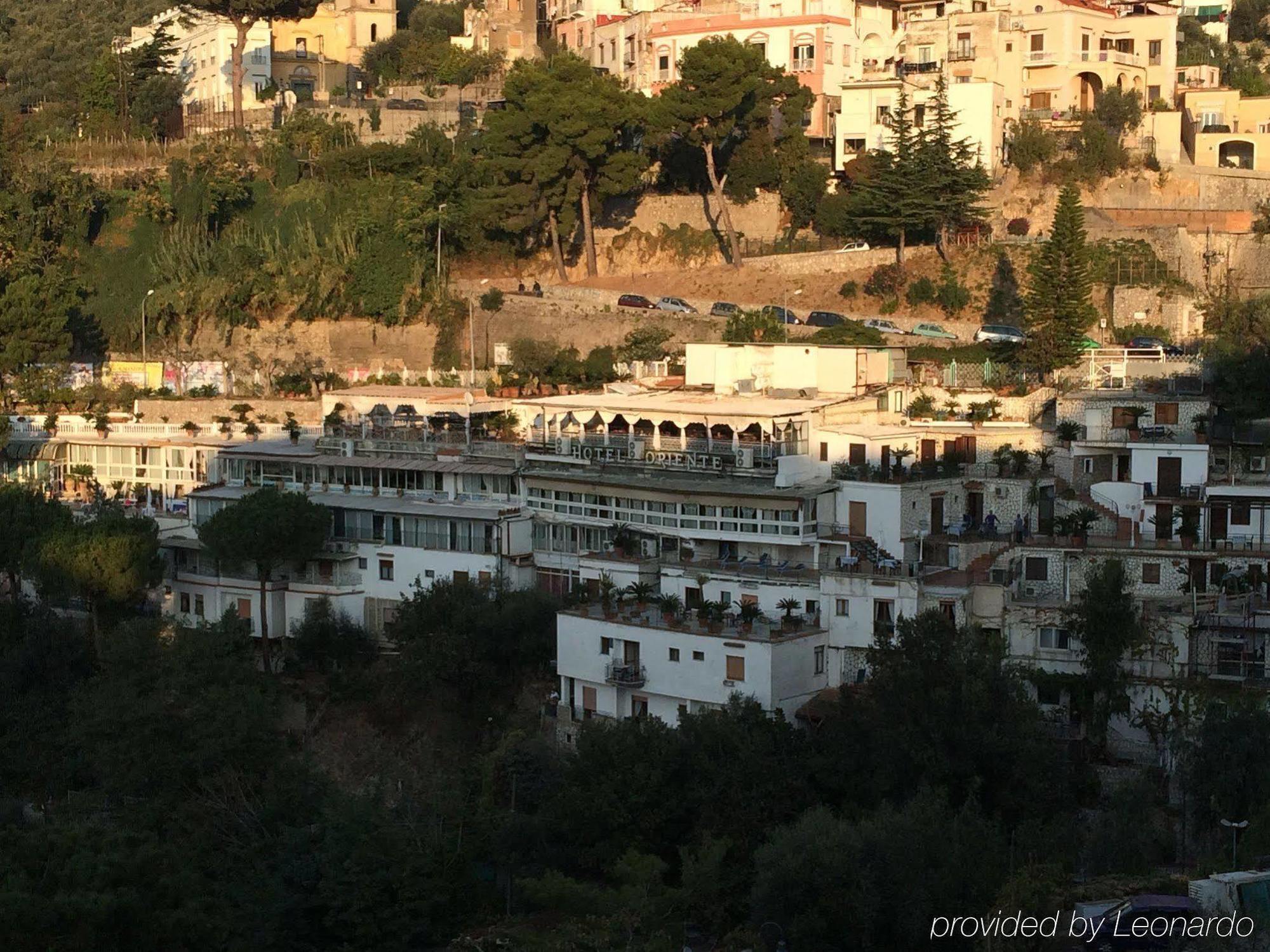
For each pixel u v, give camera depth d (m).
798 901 67.25
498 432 111.56
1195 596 82.81
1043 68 153.50
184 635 91.19
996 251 130.38
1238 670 80.00
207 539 101.31
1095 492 90.25
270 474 113.94
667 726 81.62
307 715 95.75
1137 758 79.00
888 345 116.56
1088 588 81.94
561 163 142.75
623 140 152.50
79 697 90.44
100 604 102.81
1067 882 64.69
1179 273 125.94
